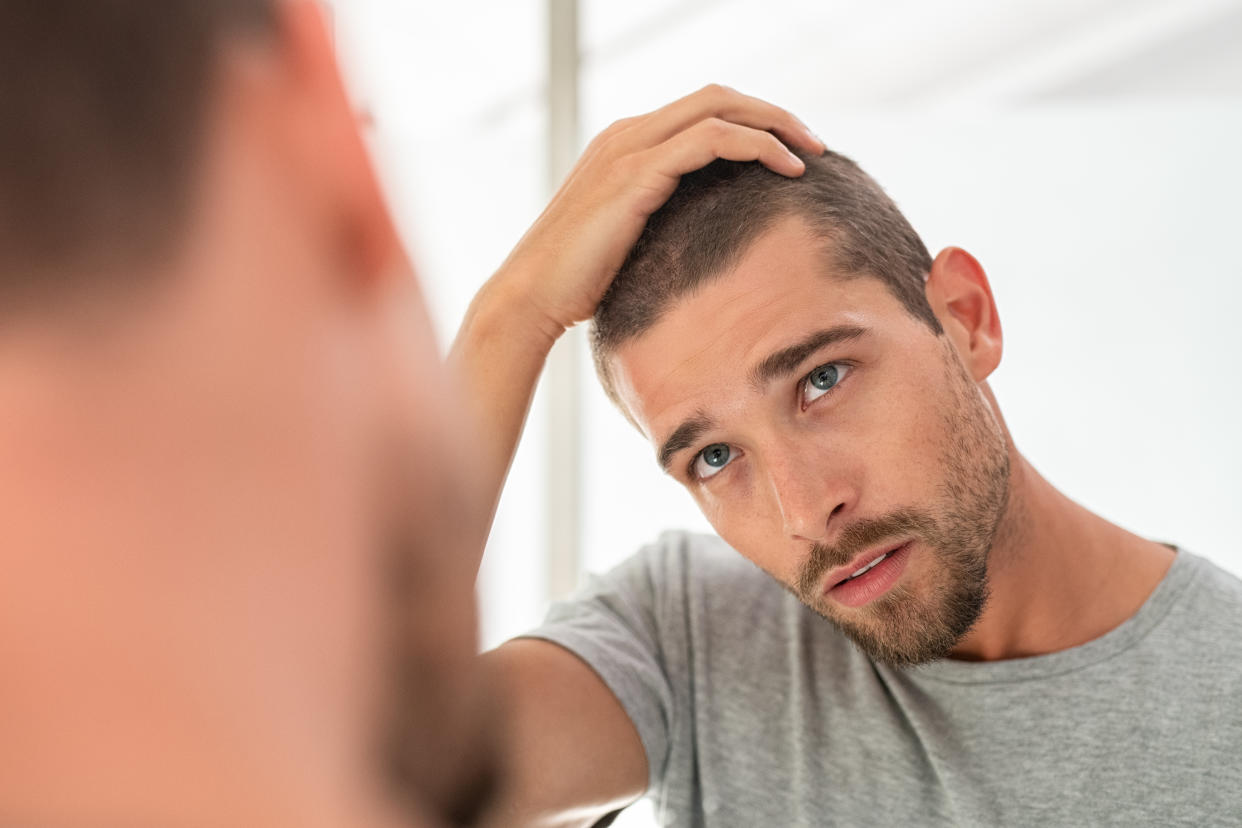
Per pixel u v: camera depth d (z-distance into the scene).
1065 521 1.03
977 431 0.96
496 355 1.03
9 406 0.16
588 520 2.03
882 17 2.12
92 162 0.16
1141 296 2.02
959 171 2.10
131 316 0.17
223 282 0.17
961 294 1.04
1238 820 0.89
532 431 2.03
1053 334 2.03
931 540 0.92
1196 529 1.96
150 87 0.17
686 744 1.17
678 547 1.34
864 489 0.92
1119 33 2.06
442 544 0.20
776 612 1.22
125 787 0.17
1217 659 0.96
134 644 0.17
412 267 0.21
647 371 0.97
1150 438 1.98
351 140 0.19
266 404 0.18
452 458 0.20
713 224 0.95
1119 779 0.94
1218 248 2.01
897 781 1.04
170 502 0.17
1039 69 2.09
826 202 0.98
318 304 0.19
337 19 0.20
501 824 0.24
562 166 2.01
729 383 0.93
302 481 0.18
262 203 0.18
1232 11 2.02
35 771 0.16
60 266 0.16
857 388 0.93
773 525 0.97
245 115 0.18
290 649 0.18
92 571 0.16
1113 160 2.05
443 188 2.14
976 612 0.94
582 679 1.11
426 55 2.15
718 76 2.12
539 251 1.04
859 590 0.94
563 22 2.02
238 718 0.17
